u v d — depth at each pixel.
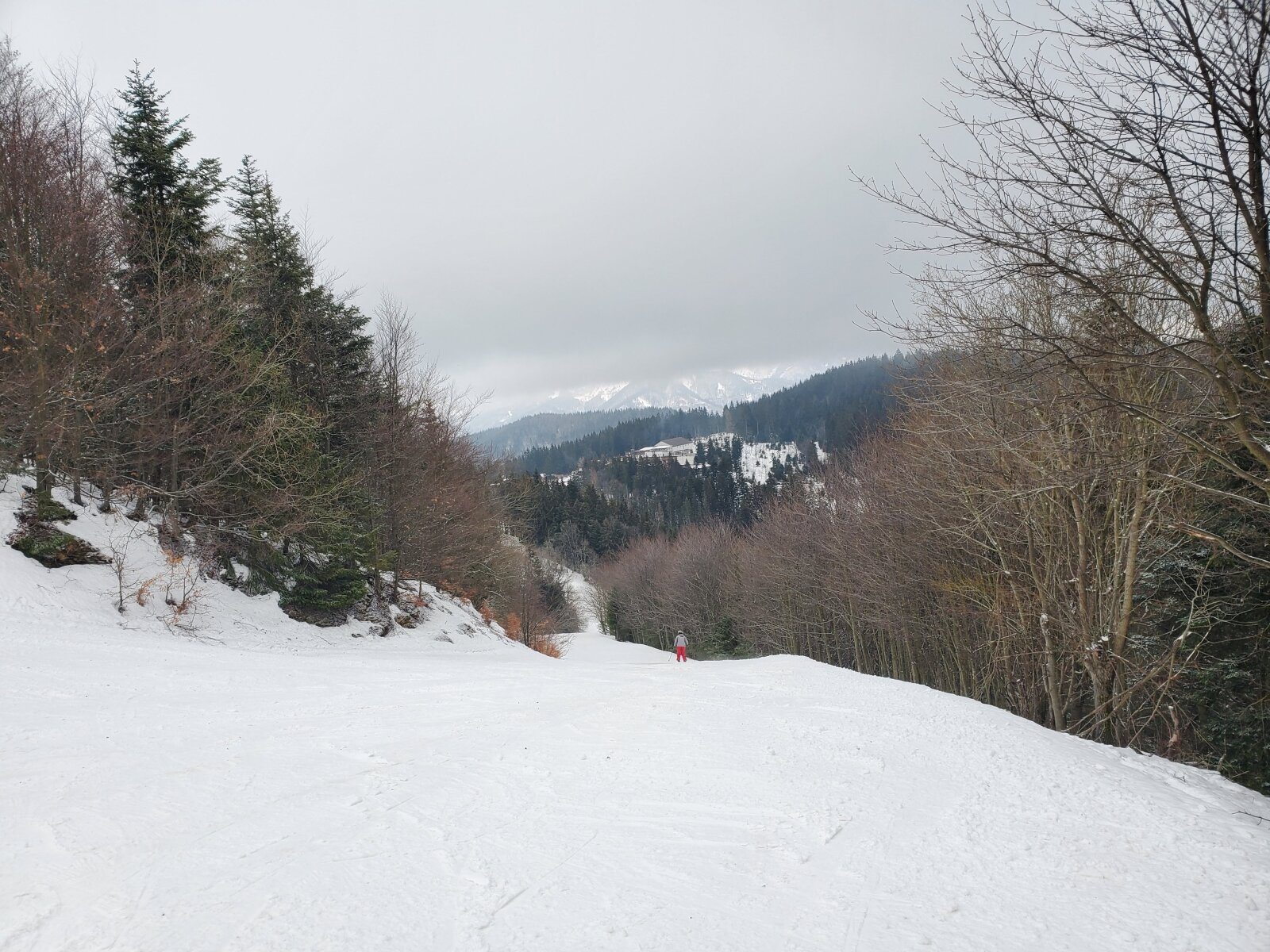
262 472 19.73
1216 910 4.15
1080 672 16.97
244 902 4.09
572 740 7.73
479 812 5.57
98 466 18.22
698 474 143.00
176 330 17.72
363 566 23.00
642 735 7.89
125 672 10.75
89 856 4.68
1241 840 5.19
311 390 23.41
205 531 19.42
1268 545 12.08
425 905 4.09
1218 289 6.29
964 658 24.72
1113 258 6.69
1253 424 6.92
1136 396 9.41
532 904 4.14
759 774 6.49
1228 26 4.89
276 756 7.04
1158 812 5.68
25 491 16.50
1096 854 4.90
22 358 15.63
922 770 6.61
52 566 15.35
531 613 45.53
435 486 26.50
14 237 15.27
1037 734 8.09
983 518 15.71
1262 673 14.34
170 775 6.35
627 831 5.23
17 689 9.09
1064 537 15.75
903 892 4.34
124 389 16.50
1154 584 15.19
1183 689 15.30
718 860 4.77
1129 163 5.78
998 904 4.21
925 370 16.02
